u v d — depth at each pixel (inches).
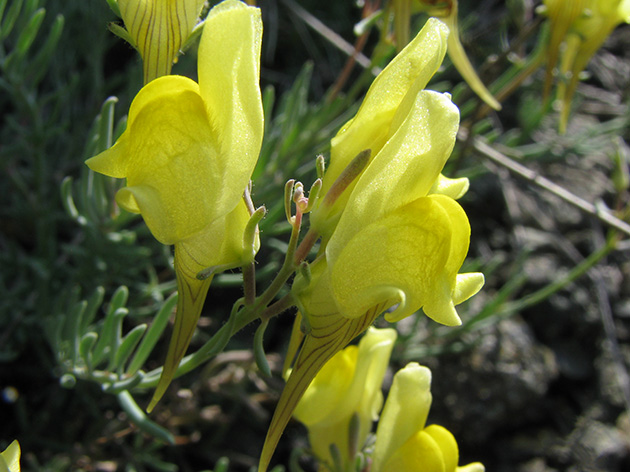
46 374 3.7
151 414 3.4
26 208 3.8
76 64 4.9
